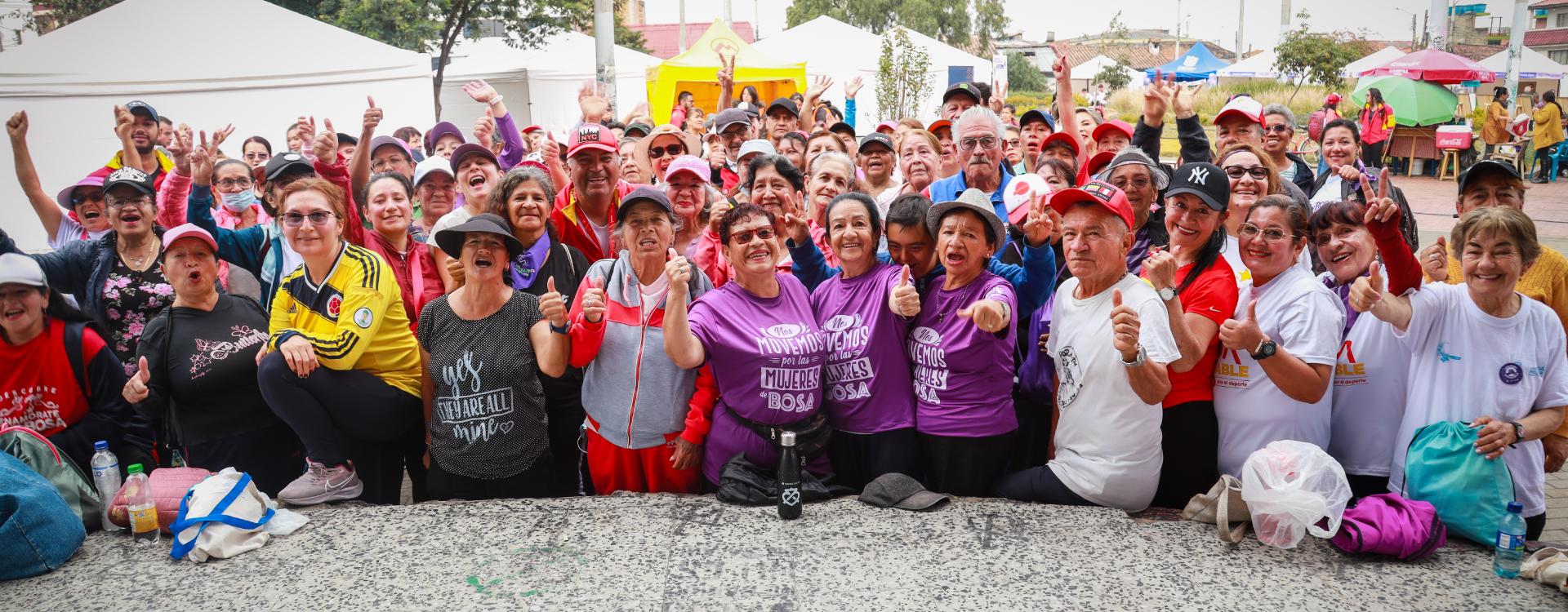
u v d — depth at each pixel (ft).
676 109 34.63
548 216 14.79
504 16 77.92
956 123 17.69
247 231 16.88
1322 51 92.73
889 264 13.21
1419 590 9.89
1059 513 11.73
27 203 35.47
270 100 40.06
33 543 10.66
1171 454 12.05
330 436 12.82
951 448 12.22
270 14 40.22
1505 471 10.72
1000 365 12.14
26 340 12.75
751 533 11.43
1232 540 10.93
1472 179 14.48
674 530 11.53
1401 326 11.34
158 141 24.89
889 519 11.71
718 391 12.75
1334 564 10.46
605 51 38.47
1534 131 61.98
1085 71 146.51
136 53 36.88
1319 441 11.76
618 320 12.73
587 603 9.97
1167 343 10.73
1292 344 11.13
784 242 15.61
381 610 9.88
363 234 15.11
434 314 12.83
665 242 12.59
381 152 22.66
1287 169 21.66
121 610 9.98
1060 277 14.93
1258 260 11.60
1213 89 100.68
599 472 13.20
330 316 12.66
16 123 18.98
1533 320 11.09
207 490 11.47
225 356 13.08
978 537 11.19
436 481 13.03
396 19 70.90
